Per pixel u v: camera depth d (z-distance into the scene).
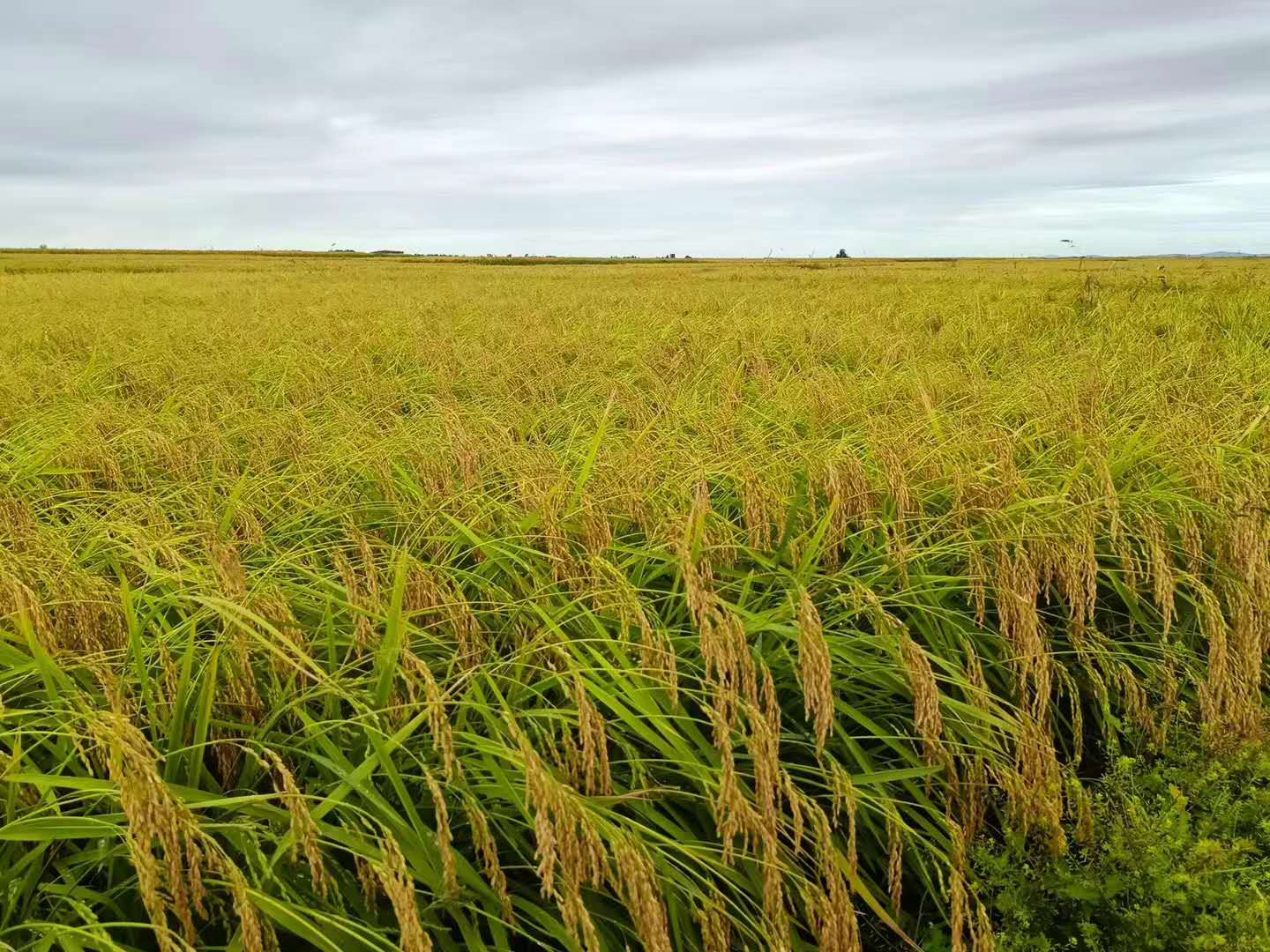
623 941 2.29
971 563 3.27
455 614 2.69
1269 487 3.79
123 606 2.52
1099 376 6.41
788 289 21.94
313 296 20.53
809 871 2.54
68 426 5.46
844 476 3.61
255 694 2.41
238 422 5.89
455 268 53.62
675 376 8.11
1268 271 22.95
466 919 2.12
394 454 4.69
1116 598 3.80
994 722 2.59
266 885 2.03
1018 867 2.56
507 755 2.06
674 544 2.89
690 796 2.36
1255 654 3.08
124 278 33.00
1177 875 2.18
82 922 2.04
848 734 2.96
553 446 5.21
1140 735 2.99
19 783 2.09
